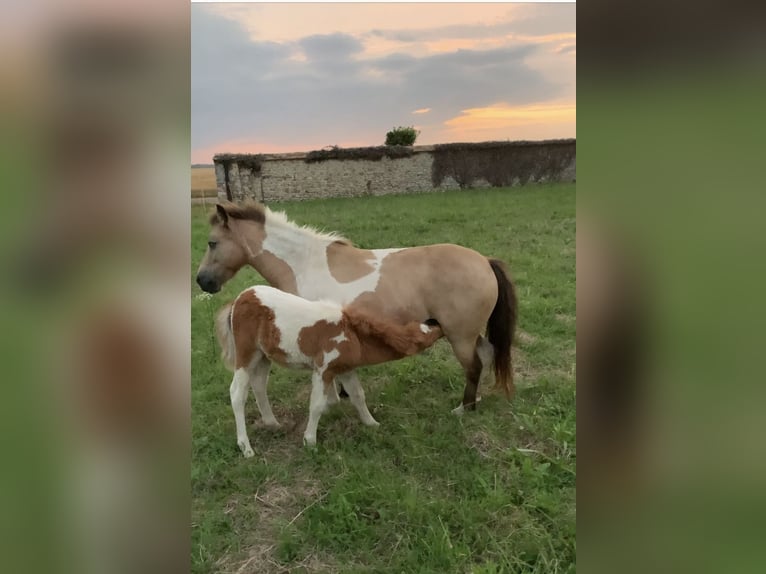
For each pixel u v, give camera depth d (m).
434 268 3.65
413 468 3.13
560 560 2.40
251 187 11.32
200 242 7.82
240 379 3.42
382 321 3.33
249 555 2.57
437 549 2.46
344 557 2.53
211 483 3.08
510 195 11.13
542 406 3.77
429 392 4.14
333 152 11.63
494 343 3.76
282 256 3.89
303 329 3.29
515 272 6.46
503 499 2.76
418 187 12.12
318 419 3.42
